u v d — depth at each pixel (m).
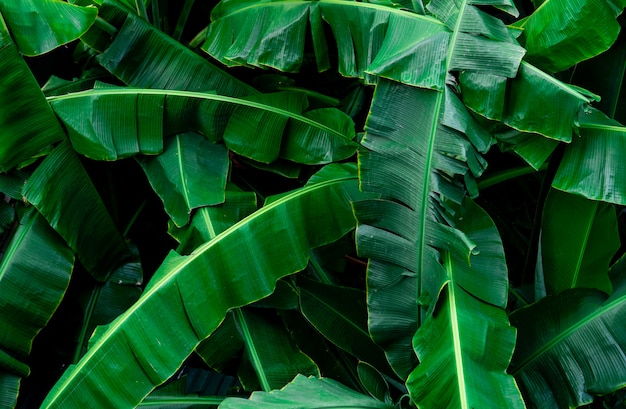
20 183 5.40
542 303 5.12
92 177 5.82
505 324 4.83
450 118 4.82
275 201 5.15
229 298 5.01
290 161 5.67
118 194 6.09
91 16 5.11
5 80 4.99
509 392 4.57
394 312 5.06
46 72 6.63
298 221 5.16
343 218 5.27
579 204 5.25
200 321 4.92
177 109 5.43
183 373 5.95
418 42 4.92
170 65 5.64
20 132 5.16
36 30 4.97
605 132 4.98
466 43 4.84
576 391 4.93
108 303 5.72
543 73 4.84
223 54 5.59
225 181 5.46
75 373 4.73
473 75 4.83
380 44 5.24
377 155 4.93
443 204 4.86
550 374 5.00
